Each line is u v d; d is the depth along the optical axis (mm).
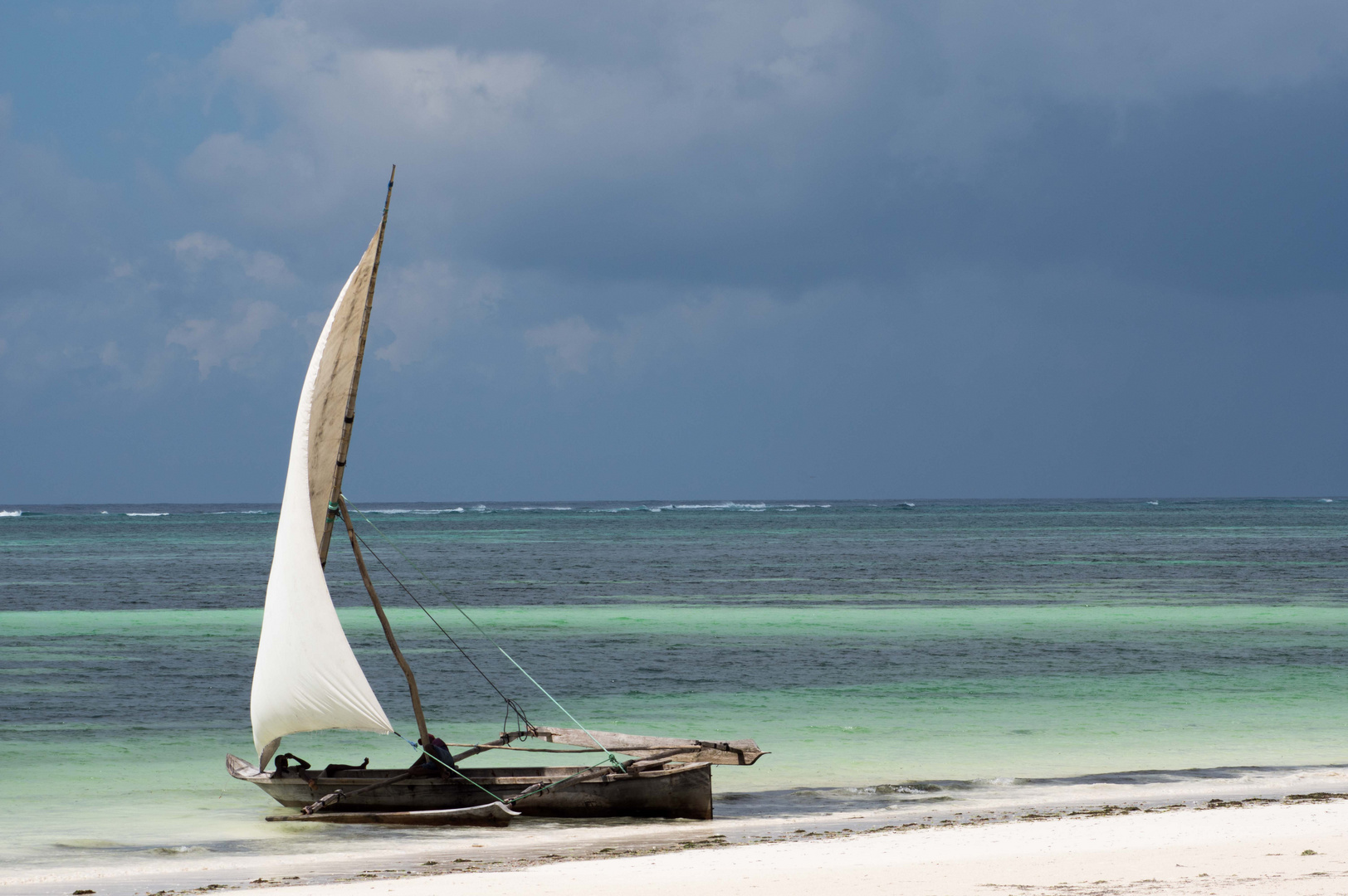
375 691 79875
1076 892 29359
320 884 35406
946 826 41750
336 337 47750
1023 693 78188
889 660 94812
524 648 102062
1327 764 55719
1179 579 180250
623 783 45750
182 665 90000
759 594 155625
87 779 53844
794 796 50219
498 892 32219
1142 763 56312
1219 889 29062
